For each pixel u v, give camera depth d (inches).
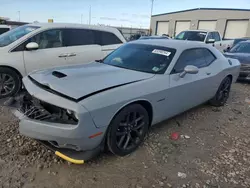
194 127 157.1
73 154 102.0
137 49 155.6
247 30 1090.7
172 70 136.3
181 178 103.5
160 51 146.9
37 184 94.3
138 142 122.3
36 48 194.7
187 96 149.1
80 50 225.9
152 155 119.6
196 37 459.8
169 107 136.8
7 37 206.2
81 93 97.6
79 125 92.3
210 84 172.4
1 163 104.7
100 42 242.2
